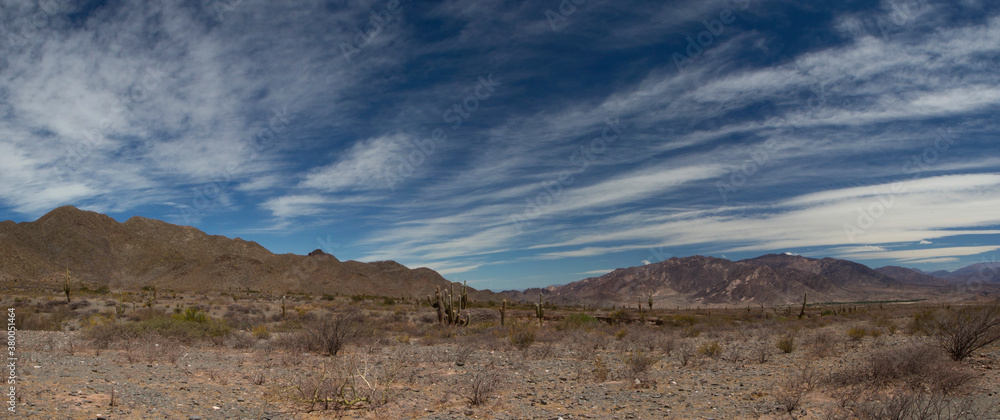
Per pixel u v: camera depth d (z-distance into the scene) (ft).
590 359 52.54
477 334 80.38
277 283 503.61
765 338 74.28
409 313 165.17
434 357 52.06
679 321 135.64
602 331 89.86
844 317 149.89
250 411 26.76
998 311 46.03
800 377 36.42
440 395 32.42
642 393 34.32
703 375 41.39
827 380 34.88
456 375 40.86
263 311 165.89
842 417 24.63
